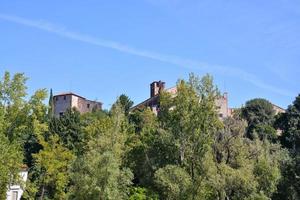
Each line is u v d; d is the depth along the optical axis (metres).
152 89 129.62
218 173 55.38
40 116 51.91
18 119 50.38
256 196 55.19
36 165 70.38
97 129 72.12
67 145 84.12
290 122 94.44
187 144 55.62
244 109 105.69
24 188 52.94
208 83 56.16
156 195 54.19
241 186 55.34
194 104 55.72
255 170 59.22
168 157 57.00
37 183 67.69
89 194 52.88
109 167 53.66
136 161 62.50
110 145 62.22
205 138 55.00
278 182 57.72
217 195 54.66
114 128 64.50
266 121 105.00
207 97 55.97
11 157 47.62
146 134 66.69
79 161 58.53
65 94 137.50
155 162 58.12
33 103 51.12
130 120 91.50
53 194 69.44
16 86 50.50
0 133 47.28
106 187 52.78
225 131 60.66
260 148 62.47
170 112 57.50
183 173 52.81
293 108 96.06
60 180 65.31
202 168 53.84
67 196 58.88
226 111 108.94
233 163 59.75
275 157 64.06
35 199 69.31
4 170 46.72
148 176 58.28
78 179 55.31
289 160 59.31
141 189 55.31
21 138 52.75
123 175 55.75
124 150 63.94
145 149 60.69
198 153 54.69
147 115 90.12
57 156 67.44
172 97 58.22
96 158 55.03
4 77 50.59
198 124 55.28
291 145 90.69
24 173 68.50
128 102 106.75
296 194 55.25
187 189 52.31
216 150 60.28
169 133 56.44
